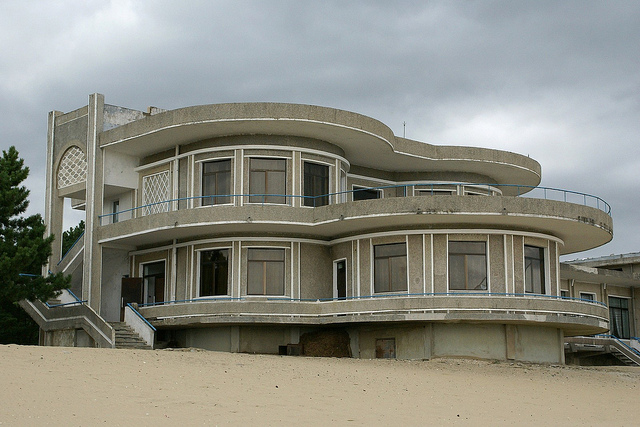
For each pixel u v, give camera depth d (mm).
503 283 35219
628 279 51875
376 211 34375
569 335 41844
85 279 39469
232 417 17109
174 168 38656
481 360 33812
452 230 35312
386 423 17797
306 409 18609
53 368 20609
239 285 36469
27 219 35656
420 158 40906
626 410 22812
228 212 35750
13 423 15070
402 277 35656
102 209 41531
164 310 36906
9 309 49969
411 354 34688
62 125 43406
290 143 36875
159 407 17453
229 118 35094
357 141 37812
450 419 18953
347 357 36281
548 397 24109
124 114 41844
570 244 41156
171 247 39219
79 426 15273
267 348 36281
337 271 38250
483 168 43281
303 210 36250
